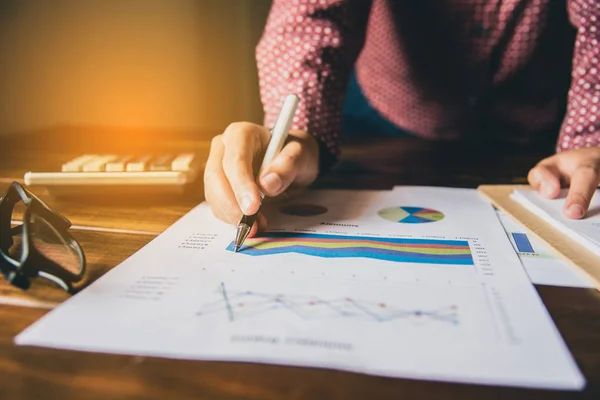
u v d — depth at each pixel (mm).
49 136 844
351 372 246
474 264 368
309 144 606
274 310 298
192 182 552
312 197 566
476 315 292
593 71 612
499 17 832
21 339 271
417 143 890
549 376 237
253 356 251
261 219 448
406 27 913
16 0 974
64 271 339
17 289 335
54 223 371
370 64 1038
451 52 904
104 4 1130
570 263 368
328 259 378
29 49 1011
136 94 1226
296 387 236
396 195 573
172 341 267
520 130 973
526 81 919
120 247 413
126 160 566
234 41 1369
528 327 279
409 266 364
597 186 496
